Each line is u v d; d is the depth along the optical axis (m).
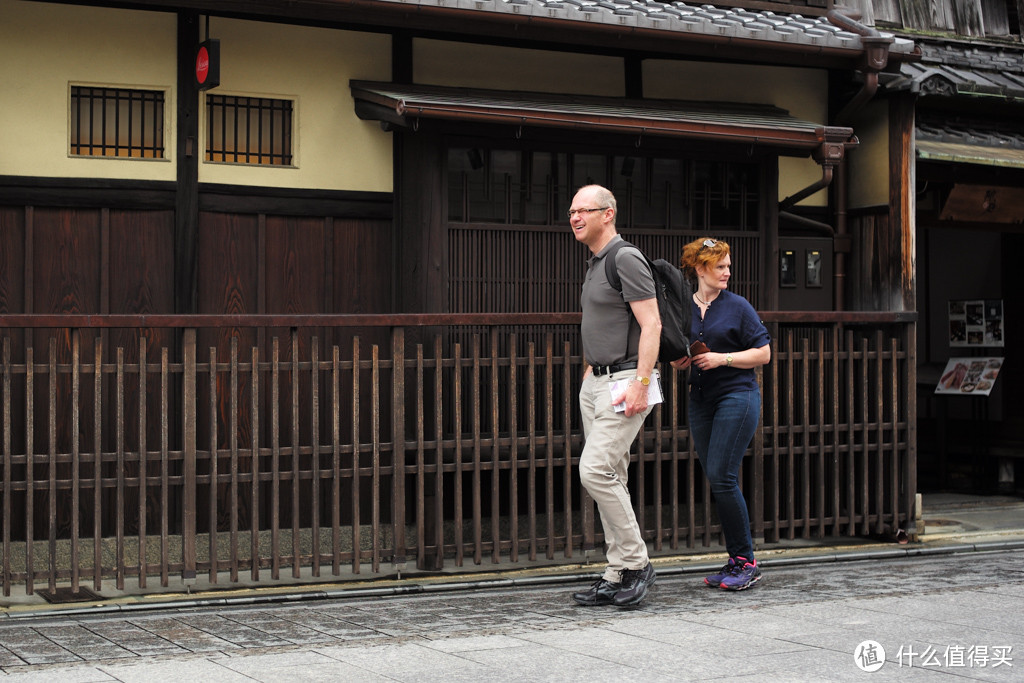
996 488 10.59
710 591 6.12
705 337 6.15
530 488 6.71
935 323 11.53
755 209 7.97
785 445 7.93
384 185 7.28
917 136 8.58
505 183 7.26
